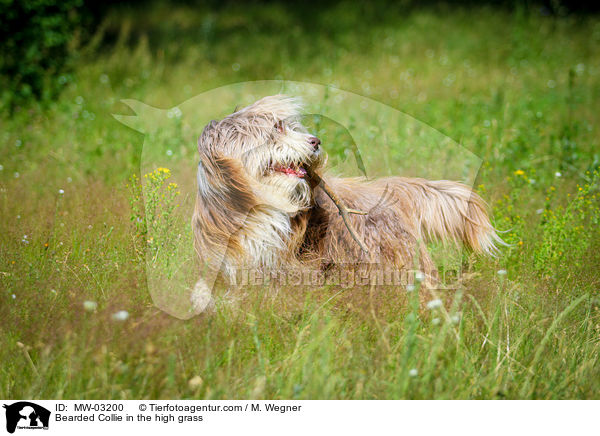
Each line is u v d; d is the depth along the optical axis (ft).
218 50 81.46
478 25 89.35
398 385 19.06
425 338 20.90
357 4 102.06
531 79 62.69
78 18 64.59
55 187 36.19
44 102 54.80
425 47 80.43
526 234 30.01
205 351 20.52
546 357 21.18
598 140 44.16
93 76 62.54
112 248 27.37
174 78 68.03
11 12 56.18
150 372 19.65
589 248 28.55
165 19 95.66
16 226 29.91
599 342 22.18
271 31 91.20
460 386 19.48
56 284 24.16
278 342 21.83
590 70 65.10
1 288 23.76
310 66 72.95
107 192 34.73
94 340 20.08
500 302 23.08
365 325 22.30
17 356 20.90
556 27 83.76
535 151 42.01
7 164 40.88
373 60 74.28
